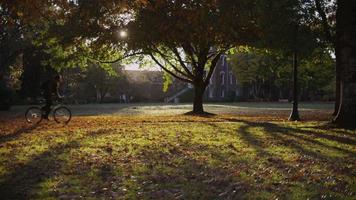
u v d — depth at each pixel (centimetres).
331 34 2292
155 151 1085
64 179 769
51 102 2156
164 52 3328
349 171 833
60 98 2183
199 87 3269
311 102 7531
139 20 1928
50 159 967
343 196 646
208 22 1330
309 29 2016
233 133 1541
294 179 763
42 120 2256
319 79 7169
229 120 2348
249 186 715
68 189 698
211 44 2653
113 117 2764
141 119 2483
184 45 2975
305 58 2308
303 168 863
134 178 775
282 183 735
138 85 8744
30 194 667
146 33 2072
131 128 1770
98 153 1054
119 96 8481
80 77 7250
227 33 1562
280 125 1902
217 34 1509
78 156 1007
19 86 4912
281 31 1853
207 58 3231
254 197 646
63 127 1873
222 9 1338
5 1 1175
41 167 878
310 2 1948
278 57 2861
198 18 1309
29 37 3856
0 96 4153
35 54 4641
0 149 1135
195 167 877
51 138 1384
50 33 2658
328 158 989
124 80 8212
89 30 2378
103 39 2525
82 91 7725
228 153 1057
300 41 1894
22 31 3825
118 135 1465
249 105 5862
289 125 1892
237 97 8588
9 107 4253
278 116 2930
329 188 698
